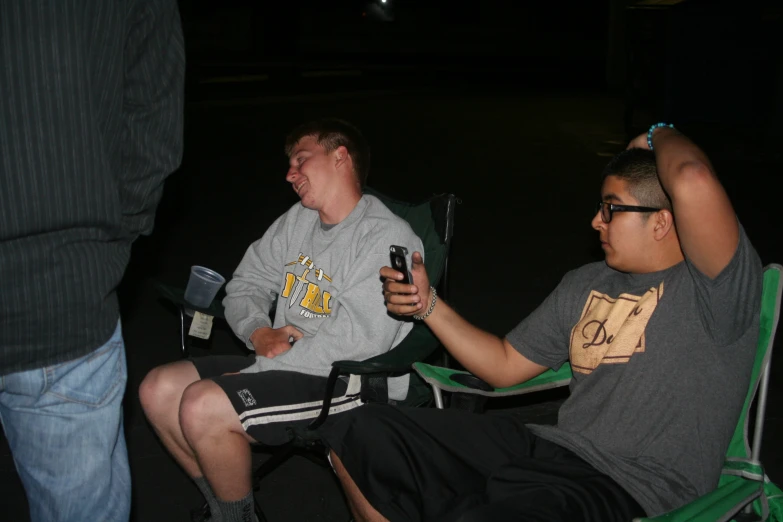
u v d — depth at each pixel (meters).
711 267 1.89
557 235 6.39
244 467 2.39
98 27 1.66
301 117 12.89
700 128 9.94
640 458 2.00
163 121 1.86
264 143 10.62
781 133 9.11
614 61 16.25
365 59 25.48
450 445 2.11
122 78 1.76
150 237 6.23
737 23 9.35
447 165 9.24
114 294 1.88
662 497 1.95
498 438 2.14
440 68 22.27
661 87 10.30
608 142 10.52
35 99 1.61
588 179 8.48
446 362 2.96
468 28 29.33
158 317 4.59
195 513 2.79
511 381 2.38
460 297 4.99
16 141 1.61
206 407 2.30
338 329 2.49
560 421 2.17
